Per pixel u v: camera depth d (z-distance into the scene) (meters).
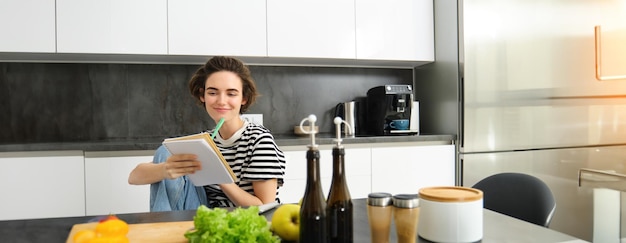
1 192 2.17
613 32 2.90
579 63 2.85
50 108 2.70
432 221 0.88
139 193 2.30
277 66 3.03
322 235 0.78
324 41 2.76
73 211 2.23
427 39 2.95
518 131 2.75
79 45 2.42
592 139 2.89
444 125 2.88
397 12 2.89
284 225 0.87
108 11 2.46
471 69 2.66
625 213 1.96
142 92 2.82
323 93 3.12
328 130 3.13
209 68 1.45
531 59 2.76
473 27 2.67
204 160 1.16
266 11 2.67
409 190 2.68
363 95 3.19
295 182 2.50
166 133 2.86
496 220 1.04
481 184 1.49
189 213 1.10
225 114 1.41
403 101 2.83
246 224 0.79
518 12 2.74
